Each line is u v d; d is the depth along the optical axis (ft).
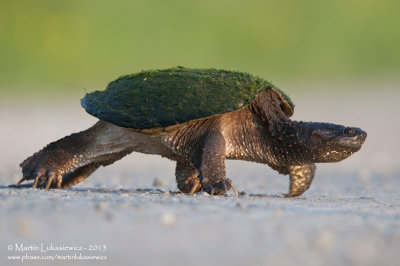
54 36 289.74
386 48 348.79
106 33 301.22
